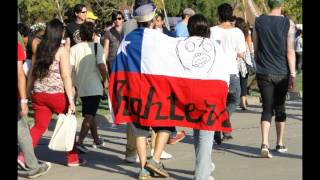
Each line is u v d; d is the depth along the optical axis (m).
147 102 10.05
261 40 12.04
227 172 10.91
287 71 12.02
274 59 11.98
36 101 11.02
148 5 10.41
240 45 13.59
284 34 11.91
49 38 10.92
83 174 11.02
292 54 11.97
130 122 10.28
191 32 10.04
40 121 11.05
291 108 20.67
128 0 44.44
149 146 13.54
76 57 12.65
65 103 11.07
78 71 12.62
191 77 9.81
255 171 10.95
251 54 18.97
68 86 10.98
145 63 10.04
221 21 13.77
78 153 13.09
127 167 11.62
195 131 9.91
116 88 10.30
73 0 40.91
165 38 10.03
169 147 13.61
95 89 12.67
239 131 15.84
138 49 10.09
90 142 14.59
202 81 9.78
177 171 11.09
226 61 9.88
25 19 40.28
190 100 9.82
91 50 12.63
